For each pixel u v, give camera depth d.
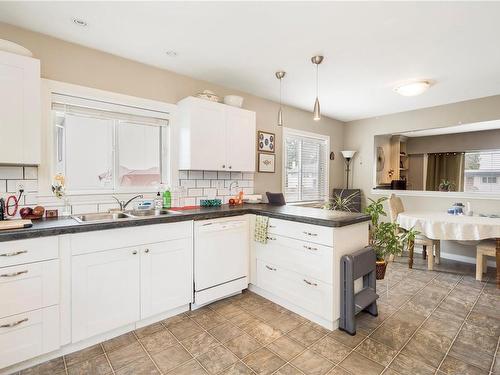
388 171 5.77
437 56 2.47
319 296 2.12
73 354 1.78
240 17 1.91
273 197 3.23
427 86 3.05
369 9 1.80
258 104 3.73
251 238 2.74
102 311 1.89
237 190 3.51
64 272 1.73
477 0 1.68
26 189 2.10
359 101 3.88
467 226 3.01
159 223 2.12
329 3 1.74
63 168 2.34
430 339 1.96
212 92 3.02
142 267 2.06
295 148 4.37
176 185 2.92
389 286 2.94
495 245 3.08
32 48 2.11
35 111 1.87
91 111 2.43
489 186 5.81
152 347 1.87
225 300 2.60
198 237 2.37
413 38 2.16
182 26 2.03
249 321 2.21
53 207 2.22
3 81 1.75
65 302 1.74
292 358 1.76
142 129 2.78
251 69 2.81
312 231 2.15
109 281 1.91
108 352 1.81
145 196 2.77
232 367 1.67
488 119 3.61
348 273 2.00
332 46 2.31
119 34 2.15
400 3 1.73
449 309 2.42
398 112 4.49
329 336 2.00
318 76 2.98
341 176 5.19
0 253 1.51
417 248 4.34
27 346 1.61
